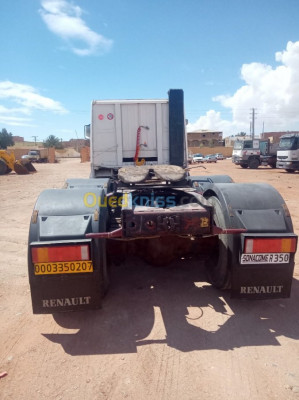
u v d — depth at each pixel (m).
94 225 3.08
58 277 2.95
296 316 3.30
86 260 2.90
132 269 4.57
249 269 3.13
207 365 2.57
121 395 2.28
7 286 4.16
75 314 3.41
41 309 3.04
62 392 2.31
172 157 6.12
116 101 6.07
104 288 3.48
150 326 3.15
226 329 3.07
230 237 3.26
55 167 34.88
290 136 21.38
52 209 3.15
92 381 2.42
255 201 3.33
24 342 2.95
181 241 3.64
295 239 3.07
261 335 2.97
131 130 6.17
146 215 2.90
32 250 2.88
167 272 4.45
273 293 3.19
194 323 3.19
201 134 91.94
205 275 4.32
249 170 25.44
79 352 2.78
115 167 6.20
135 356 2.71
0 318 3.38
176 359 2.65
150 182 4.36
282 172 22.78
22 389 2.35
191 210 2.95
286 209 3.28
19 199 11.81
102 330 3.11
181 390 2.31
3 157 25.02
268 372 2.48
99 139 6.16
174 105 6.01
